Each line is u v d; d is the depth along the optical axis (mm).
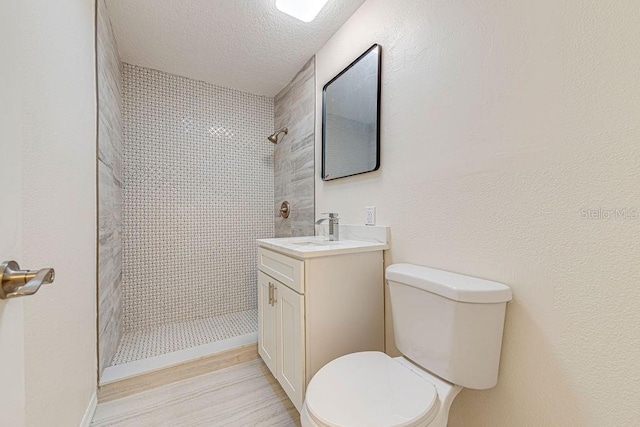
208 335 1895
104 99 1413
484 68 930
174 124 2150
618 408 666
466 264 993
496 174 902
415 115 1188
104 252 1410
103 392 1317
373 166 1390
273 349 1410
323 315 1171
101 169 1352
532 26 809
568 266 745
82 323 1092
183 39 1738
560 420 759
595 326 700
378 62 1359
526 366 826
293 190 2229
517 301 848
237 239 2412
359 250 1256
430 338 922
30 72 722
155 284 2078
